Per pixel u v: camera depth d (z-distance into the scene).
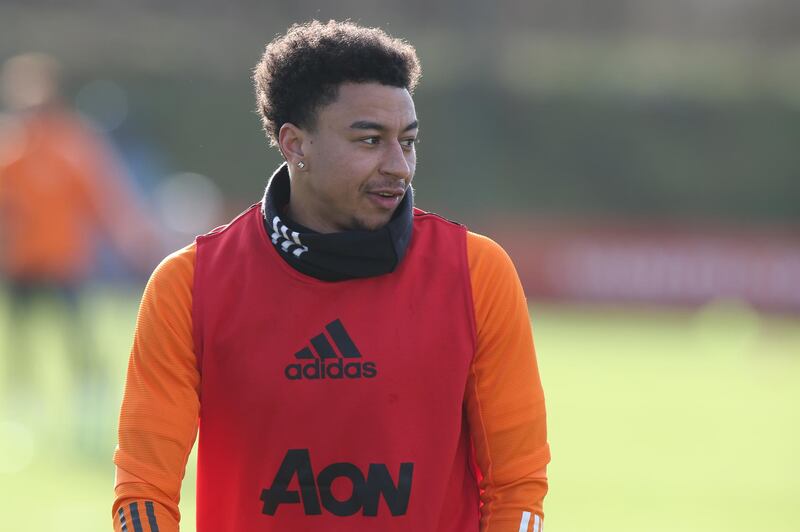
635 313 90.31
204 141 115.06
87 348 37.19
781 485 30.36
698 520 26.30
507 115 125.12
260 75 11.34
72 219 36.84
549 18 145.75
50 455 31.06
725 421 40.28
